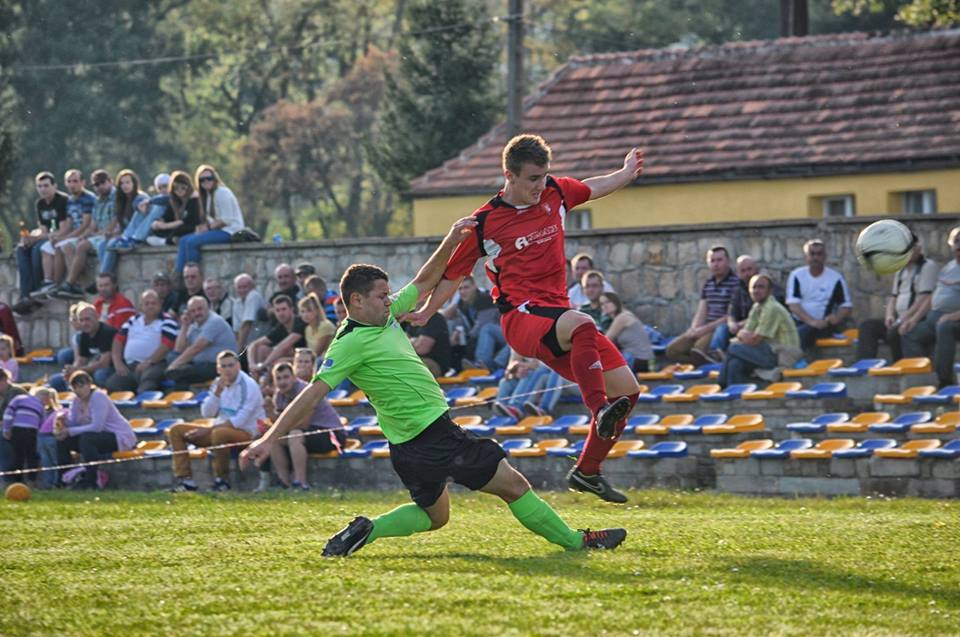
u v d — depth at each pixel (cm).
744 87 4406
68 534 1827
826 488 2486
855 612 1180
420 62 6025
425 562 1409
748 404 2823
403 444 1440
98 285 3644
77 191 3969
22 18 7662
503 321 1545
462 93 5978
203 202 3756
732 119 4281
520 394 2942
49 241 3950
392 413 1432
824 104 4197
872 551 1507
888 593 1260
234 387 2831
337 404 3219
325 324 3138
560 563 1397
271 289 3678
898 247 2005
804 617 1159
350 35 9288
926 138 3912
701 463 2612
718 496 2444
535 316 1513
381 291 1418
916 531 1691
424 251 3550
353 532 1463
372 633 1095
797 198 3997
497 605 1188
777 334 2891
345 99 8800
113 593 1291
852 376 2805
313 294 3141
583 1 9194
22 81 7488
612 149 4338
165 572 1406
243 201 8631
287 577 1330
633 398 1559
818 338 3033
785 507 2230
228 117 9188
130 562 1498
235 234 3759
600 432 1484
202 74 8706
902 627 1130
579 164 4309
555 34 9144
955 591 1273
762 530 1720
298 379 2828
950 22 4562
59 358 3666
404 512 1473
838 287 3023
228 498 2534
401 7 9400
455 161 4525
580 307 3088
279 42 9125
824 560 1435
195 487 2845
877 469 2444
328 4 9200
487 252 1527
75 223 3962
